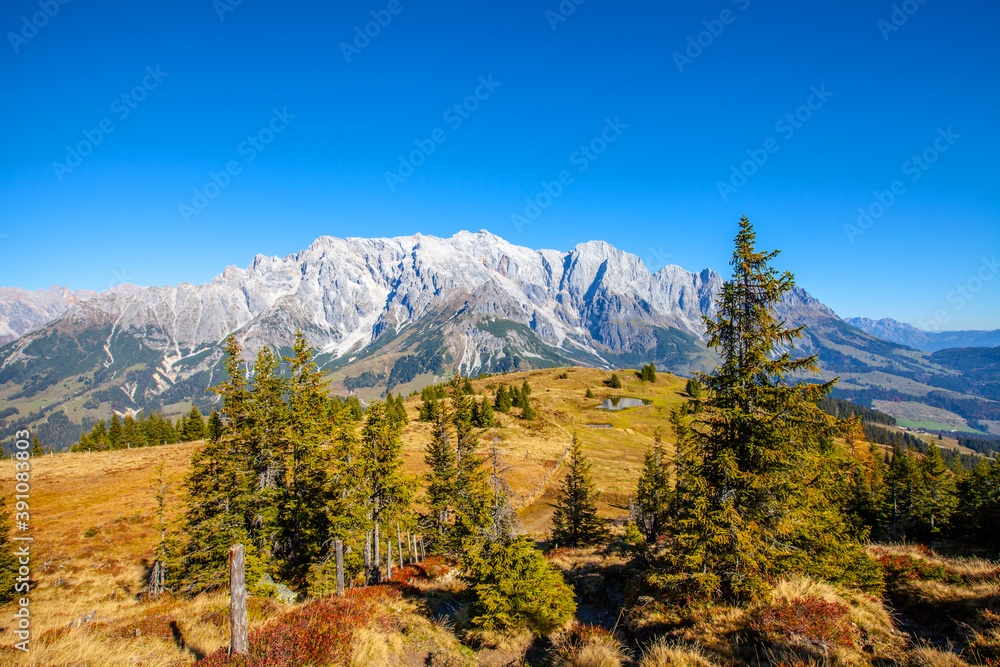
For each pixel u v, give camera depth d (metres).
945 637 10.77
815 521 14.72
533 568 17.97
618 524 50.00
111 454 80.69
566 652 13.42
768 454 14.31
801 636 10.43
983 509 27.42
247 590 24.59
